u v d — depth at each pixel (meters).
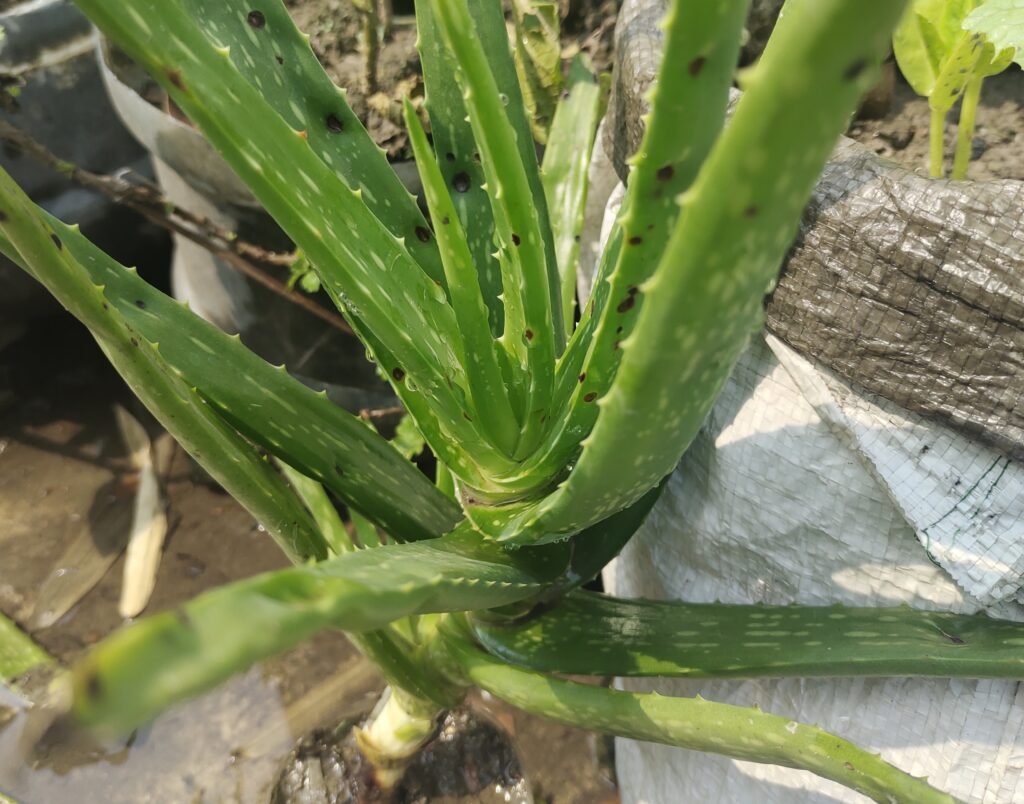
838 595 0.45
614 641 0.44
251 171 0.28
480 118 0.31
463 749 0.63
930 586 0.41
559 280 0.47
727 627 0.42
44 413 0.95
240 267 0.71
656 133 0.25
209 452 0.36
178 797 0.68
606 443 0.27
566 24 0.78
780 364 0.45
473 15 0.44
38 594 0.80
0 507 0.87
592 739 0.71
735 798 0.51
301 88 0.41
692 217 0.19
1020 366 0.35
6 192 0.26
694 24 0.21
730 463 0.47
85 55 0.85
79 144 0.88
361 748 0.59
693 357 0.23
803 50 0.16
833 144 0.18
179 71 0.25
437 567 0.31
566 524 0.34
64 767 0.68
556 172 0.55
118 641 0.14
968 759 0.41
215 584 0.82
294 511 0.41
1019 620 0.39
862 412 0.40
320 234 0.31
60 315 1.01
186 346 0.40
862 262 0.37
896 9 0.15
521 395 0.41
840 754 0.33
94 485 0.89
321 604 0.18
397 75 0.74
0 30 0.62
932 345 0.37
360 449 0.44
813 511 0.44
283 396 0.42
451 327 0.38
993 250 0.34
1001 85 0.64
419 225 0.45
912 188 0.36
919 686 0.42
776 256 0.21
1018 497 0.37
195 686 0.14
